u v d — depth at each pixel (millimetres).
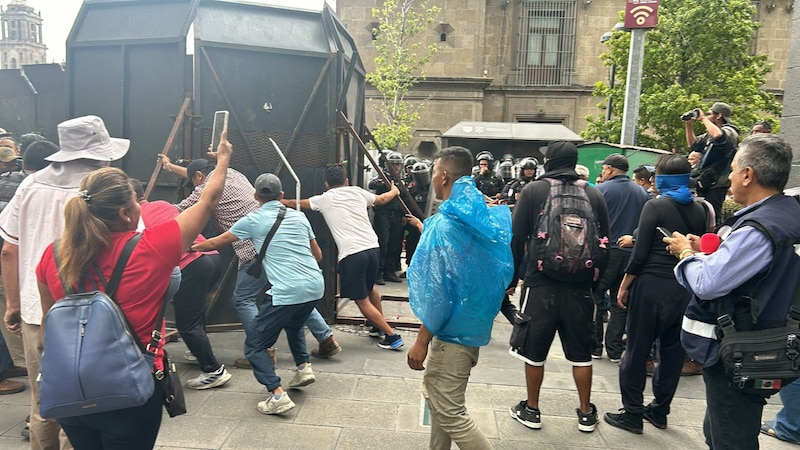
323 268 5504
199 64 5016
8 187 3723
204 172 4207
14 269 2664
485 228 2357
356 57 5520
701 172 4516
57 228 2584
